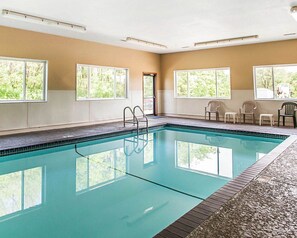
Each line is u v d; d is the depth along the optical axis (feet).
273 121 28.76
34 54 23.84
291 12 17.65
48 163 17.52
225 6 17.25
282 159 13.62
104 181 14.33
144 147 22.07
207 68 33.63
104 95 30.86
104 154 19.93
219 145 22.43
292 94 27.99
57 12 18.26
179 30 23.77
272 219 7.05
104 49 30.14
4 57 21.95
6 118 22.40
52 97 25.46
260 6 17.37
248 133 24.47
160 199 11.87
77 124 27.78
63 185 13.71
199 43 29.94
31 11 18.06
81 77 28.27
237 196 8.78
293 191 9.16
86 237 8.68
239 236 6.18
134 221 9.83
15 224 9.63
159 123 30.04
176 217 10.11
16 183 13.97
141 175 15.29
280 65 28.22
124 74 33.27
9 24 21.39
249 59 30.14
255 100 29.99
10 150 17.83
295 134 22.03
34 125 24.25
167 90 38.09
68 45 26.53
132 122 30.55
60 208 11.05
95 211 10.73
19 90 23.40
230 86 31.76
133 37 26.73
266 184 9.93
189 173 15.57
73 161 18.03
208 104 33.53
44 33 24.48
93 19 20.02
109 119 31.22
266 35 25.89
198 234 6.33
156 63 37.81
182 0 16.01
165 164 17.47
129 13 18.52
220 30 23.82
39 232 9.05
